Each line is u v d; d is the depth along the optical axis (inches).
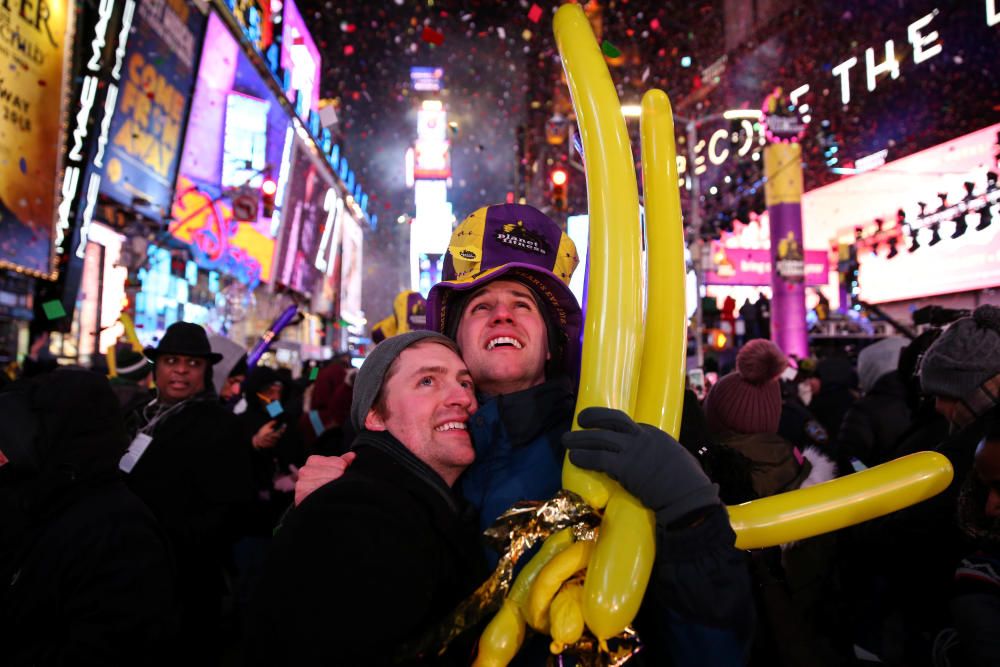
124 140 512.7
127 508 72.1
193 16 590.6
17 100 378.0
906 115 832.3
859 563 69.6
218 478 106.9
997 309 70.2
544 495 47.2
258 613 40.8
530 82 1391.5
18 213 385.1
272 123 863.7
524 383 53.3
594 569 35.8
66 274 440.1
